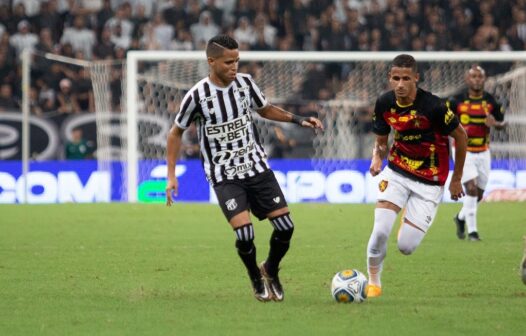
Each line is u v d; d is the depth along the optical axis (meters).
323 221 39.09
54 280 23.62
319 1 65.00
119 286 22.59
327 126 55.78
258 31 62.25
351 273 19.95
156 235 34.31
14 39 61.28
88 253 29.23
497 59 50.28
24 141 49.91
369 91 57.88
